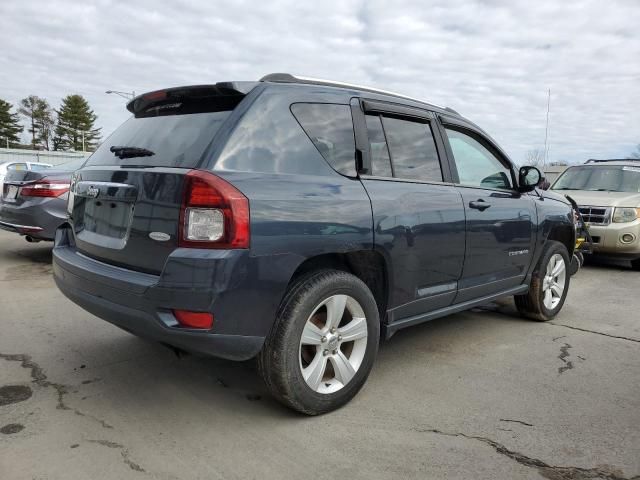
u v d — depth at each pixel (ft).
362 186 10.53
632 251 27.25
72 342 13.74
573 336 15.65
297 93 10.28
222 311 8.38
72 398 10.48
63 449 8.58
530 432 9.59
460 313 18.04
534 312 16.87
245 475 8.00
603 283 24.45
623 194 29.01
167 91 10.41
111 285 9.21
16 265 24.12
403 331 15.66
